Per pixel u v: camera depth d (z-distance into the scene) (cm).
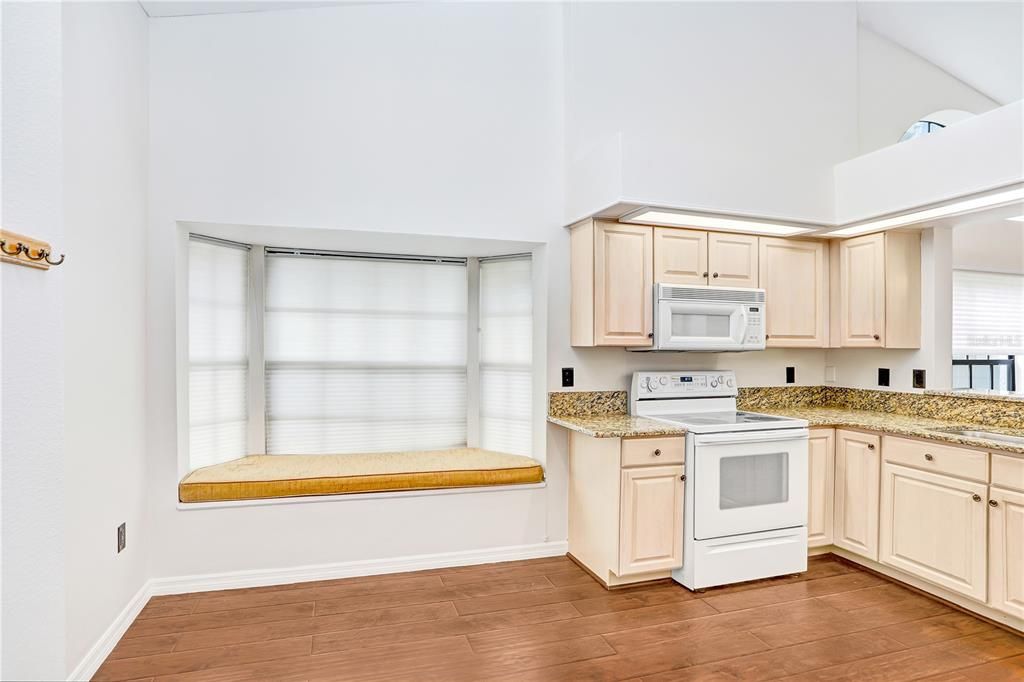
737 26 347
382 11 305
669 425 295
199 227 284
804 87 359
